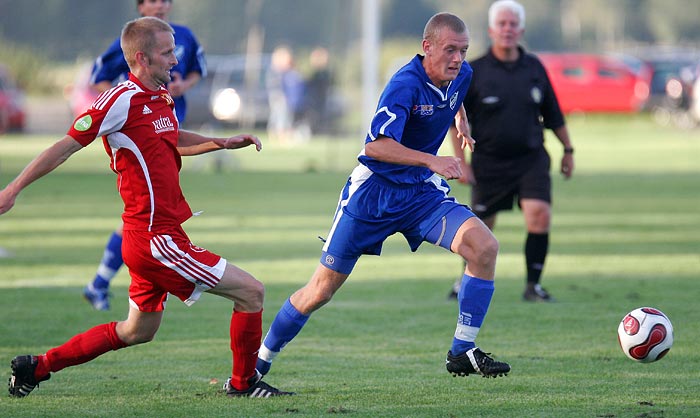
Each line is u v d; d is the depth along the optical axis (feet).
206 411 62.59
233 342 65.31
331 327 92.12
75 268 126.21
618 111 467.11
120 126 61.26
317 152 332.80
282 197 210.38
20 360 64.64
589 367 75.36
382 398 66.28
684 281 115.03
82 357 65.00
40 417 61.16
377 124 64.59
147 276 62.75
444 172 62.28
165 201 62.34
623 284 113.70
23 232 159.43
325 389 69.05
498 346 83.20
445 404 64.54
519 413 62.08
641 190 221.87
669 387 68.80
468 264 66.44
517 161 104.27
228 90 390.21
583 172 265.13
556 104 104.88
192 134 67.46
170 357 80.02
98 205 196.75
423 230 68.13
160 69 62.69
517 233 161.17
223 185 235.20
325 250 67.82
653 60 479.00
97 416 61.41
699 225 165.68
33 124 433.07
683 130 420.77
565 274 121.49
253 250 140.26
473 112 103.91
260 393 66.64
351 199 67.51
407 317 96.89
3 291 110.42
